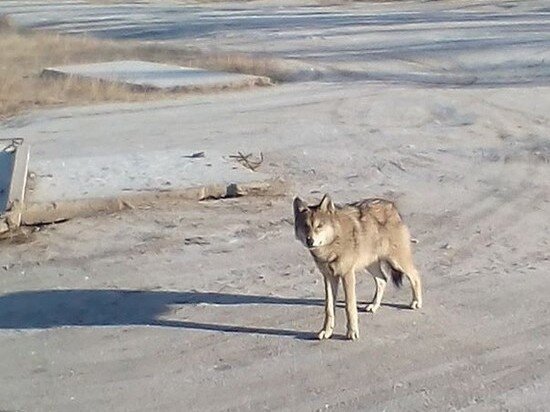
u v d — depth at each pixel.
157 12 71.69
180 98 31.98
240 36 53.19
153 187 18.09
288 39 50.91
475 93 31.62
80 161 20.56
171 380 10.69
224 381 10.62
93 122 27.70
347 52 44.84
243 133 25.17
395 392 10.23
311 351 11.34
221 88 33.56
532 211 17.55
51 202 16.95
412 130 25.39
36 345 11.77
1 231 16.05
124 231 16.36
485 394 10.14
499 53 41.91
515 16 59.12
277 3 79.19
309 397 10.17
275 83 35.19
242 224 16.75
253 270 14.34
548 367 10.80
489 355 11.14
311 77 36.62
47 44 47.12
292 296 13.20
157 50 45.66
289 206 17.92
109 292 13.50
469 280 13.74
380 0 79.06
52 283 13.94
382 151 22.77
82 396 10.36
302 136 24.64
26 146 20.12
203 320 12.41
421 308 12.59
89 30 58.91
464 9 67.12
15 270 14.55
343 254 11.31
